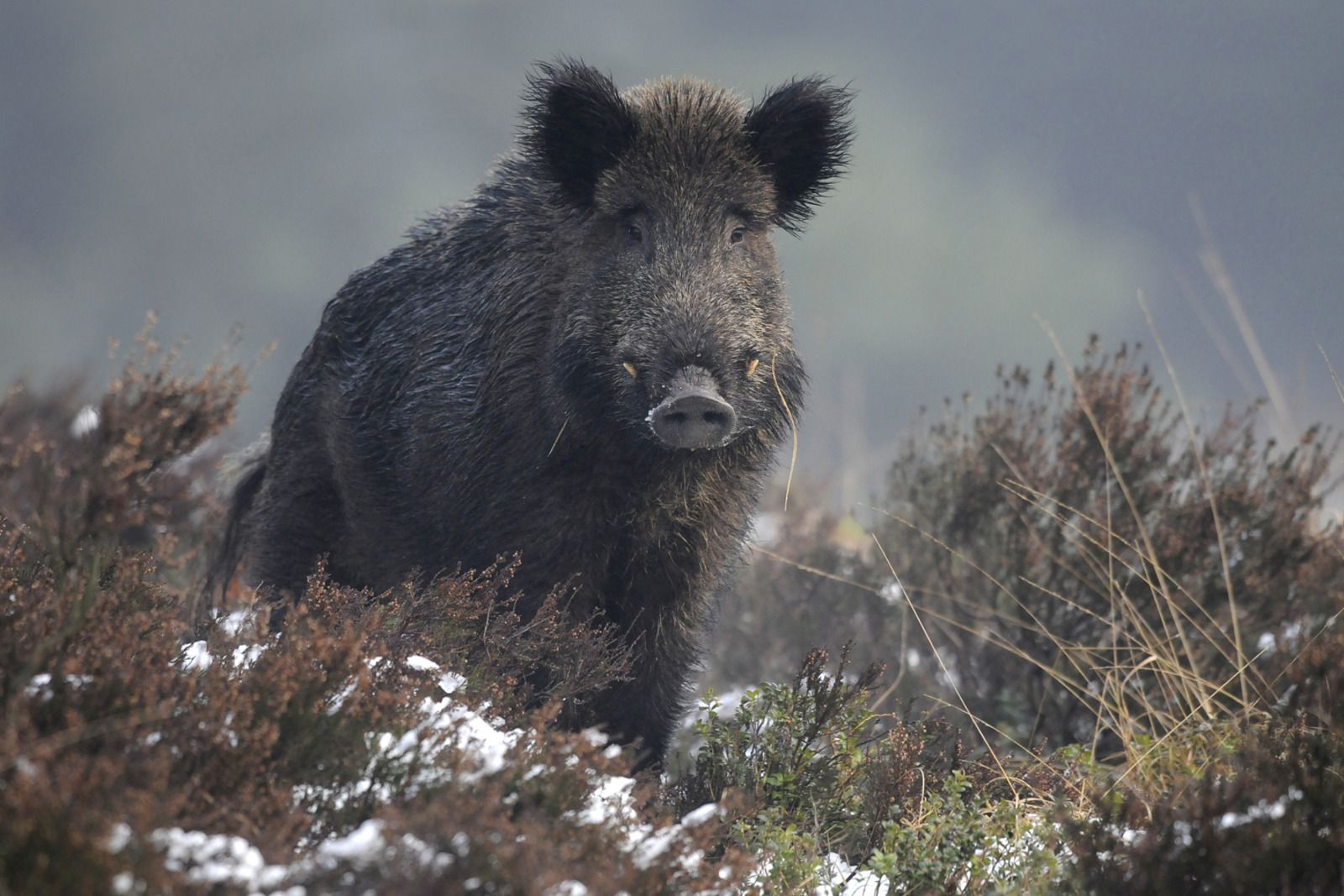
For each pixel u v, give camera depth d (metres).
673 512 22.67
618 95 22.88
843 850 19.39
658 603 23.22
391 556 24.34
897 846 17.73
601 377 21.77
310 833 14.38
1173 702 24.30
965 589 29.39
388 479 24.28
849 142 24.06
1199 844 15.16
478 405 22.58
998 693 28.39
